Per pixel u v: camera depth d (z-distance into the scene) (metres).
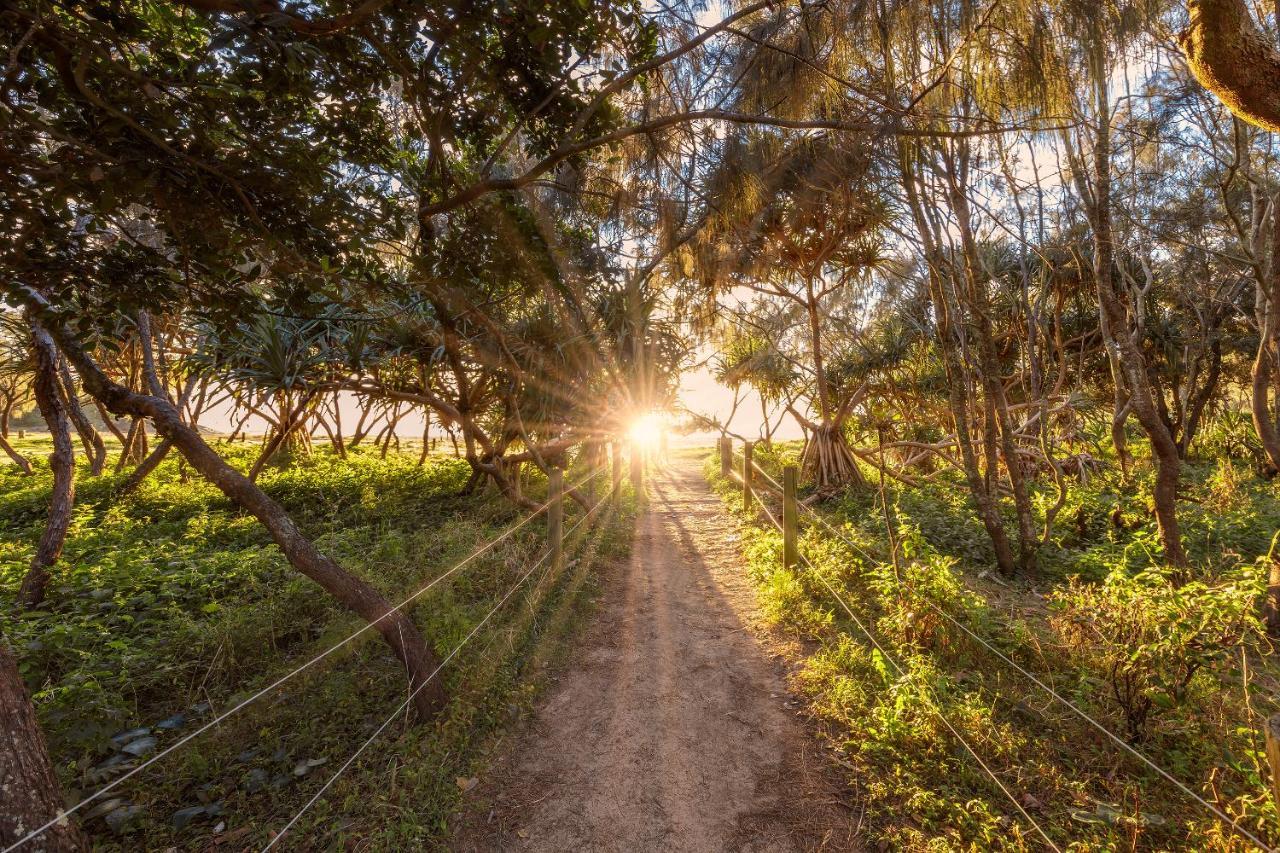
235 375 6.68
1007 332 10.86
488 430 8.80
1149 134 5.55
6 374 10.23
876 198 5.31
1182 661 2.73
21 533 6.65
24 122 2.05
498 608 4.34
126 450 11.80
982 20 3.01
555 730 3.12
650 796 2.61
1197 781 2.45
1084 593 3.52
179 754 2.77
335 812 2.46
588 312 6.37
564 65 2.44
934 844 2.19
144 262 2.82
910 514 6.92
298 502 8.05
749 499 8.34
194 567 4.88
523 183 2.79
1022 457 9.31
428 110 2.72
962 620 3.67
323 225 2.74
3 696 1.78
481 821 2.47
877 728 2.88
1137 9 3.05
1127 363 4.45
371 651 3.76
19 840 1.68
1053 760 2.63
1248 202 7.81
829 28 3.05
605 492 9.44
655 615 4.68
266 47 1.93
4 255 2.49
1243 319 10.63
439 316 5.55
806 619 4.29
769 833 2.38
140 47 2.46
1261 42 1.33
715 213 3.61
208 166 2.30
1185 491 7.78
